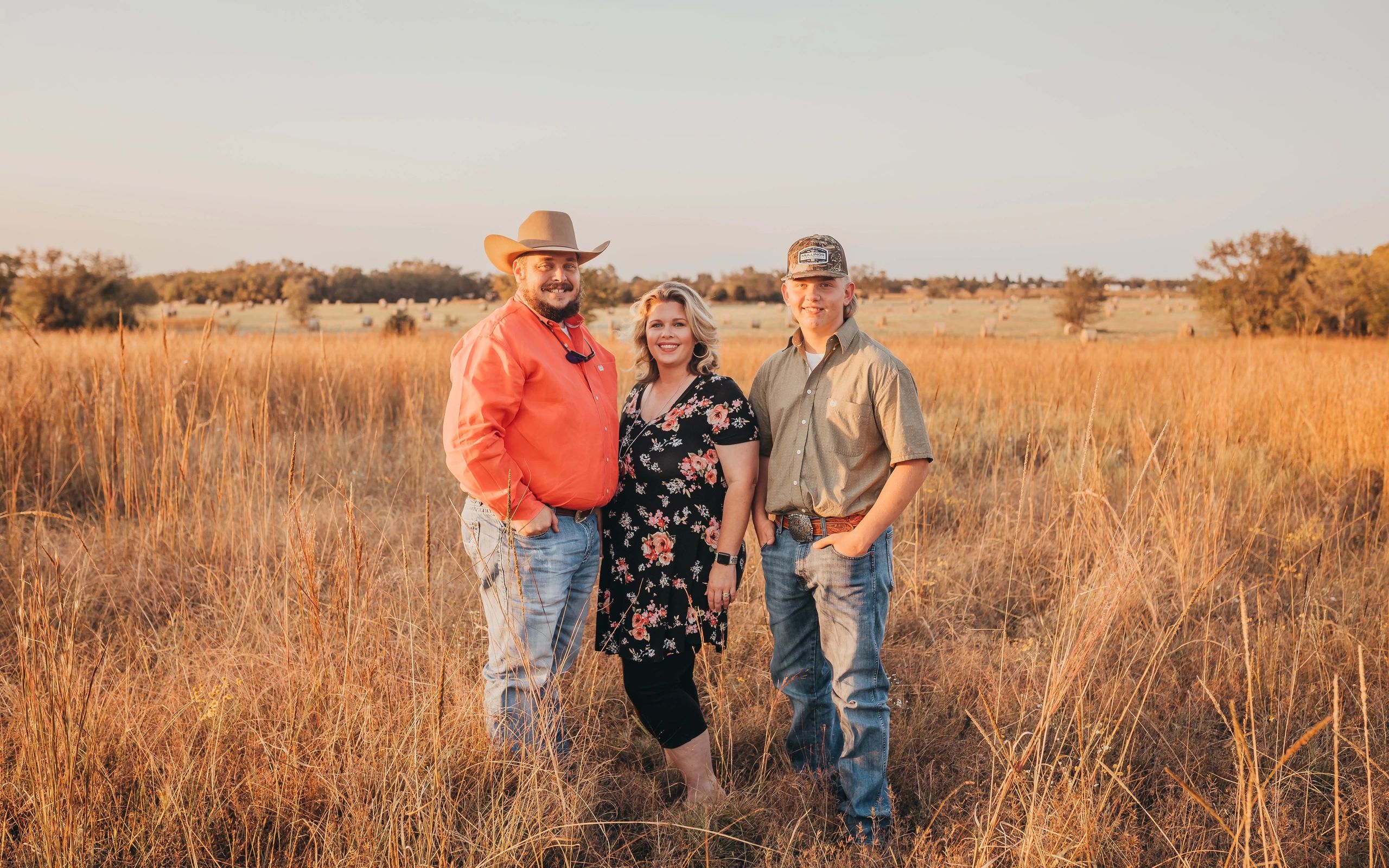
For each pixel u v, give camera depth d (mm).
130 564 3900
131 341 9484
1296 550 4207
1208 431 6738
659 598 2385
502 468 2260
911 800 2520
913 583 3826
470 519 2451
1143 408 8406
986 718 2814
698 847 2178
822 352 2254
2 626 3068
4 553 3848
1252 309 24078
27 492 4844
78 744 2070
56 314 25156
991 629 3680
